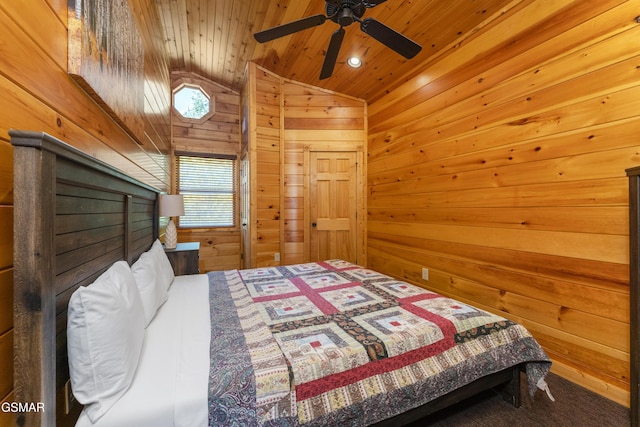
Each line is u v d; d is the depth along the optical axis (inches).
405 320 57.8
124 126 73.9
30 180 30.3
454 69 106.4
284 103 156.2
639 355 53.6
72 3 47.8
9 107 34.2
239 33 126.5
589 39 68.6
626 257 62.4
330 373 43.6
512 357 57.2
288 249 157.2
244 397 38.4
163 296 67.1
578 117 70.6
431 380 50.1
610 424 56.6
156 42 121.8
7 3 34.1
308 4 100.9
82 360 35.1
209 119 182.1
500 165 90.0
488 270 93.8
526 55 82.4
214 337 50.5
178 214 119.1
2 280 32.4
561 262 74.2
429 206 118.1
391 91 141.6
